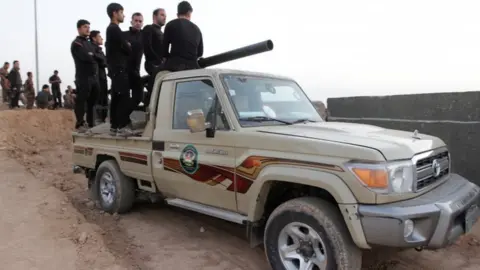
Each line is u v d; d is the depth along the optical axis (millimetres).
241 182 3775
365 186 2975
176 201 4641
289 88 4945
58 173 8375
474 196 3504
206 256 4223
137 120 5070
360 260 3162
